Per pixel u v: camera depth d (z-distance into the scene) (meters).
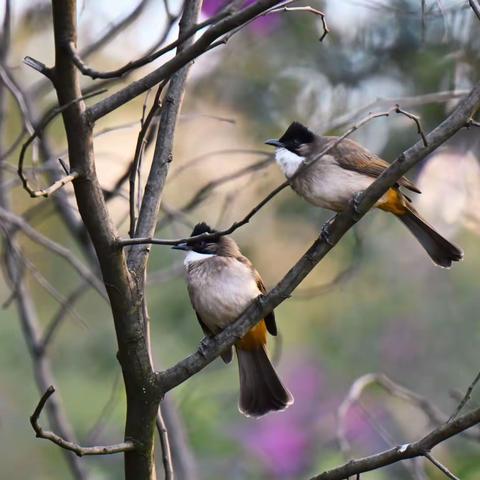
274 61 11.73
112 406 10.39
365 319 13.53
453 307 13.29
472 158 10.82
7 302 9.02
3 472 13.23
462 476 10.05
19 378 13.98
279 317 13.85
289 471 11.44
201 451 11.26
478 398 12.50
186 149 12.54
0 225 8.78
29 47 12.55
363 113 11.05
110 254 5.98
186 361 6.30
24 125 8.26
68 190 9.86
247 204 12.46
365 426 12.09
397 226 12.60
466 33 10.83
